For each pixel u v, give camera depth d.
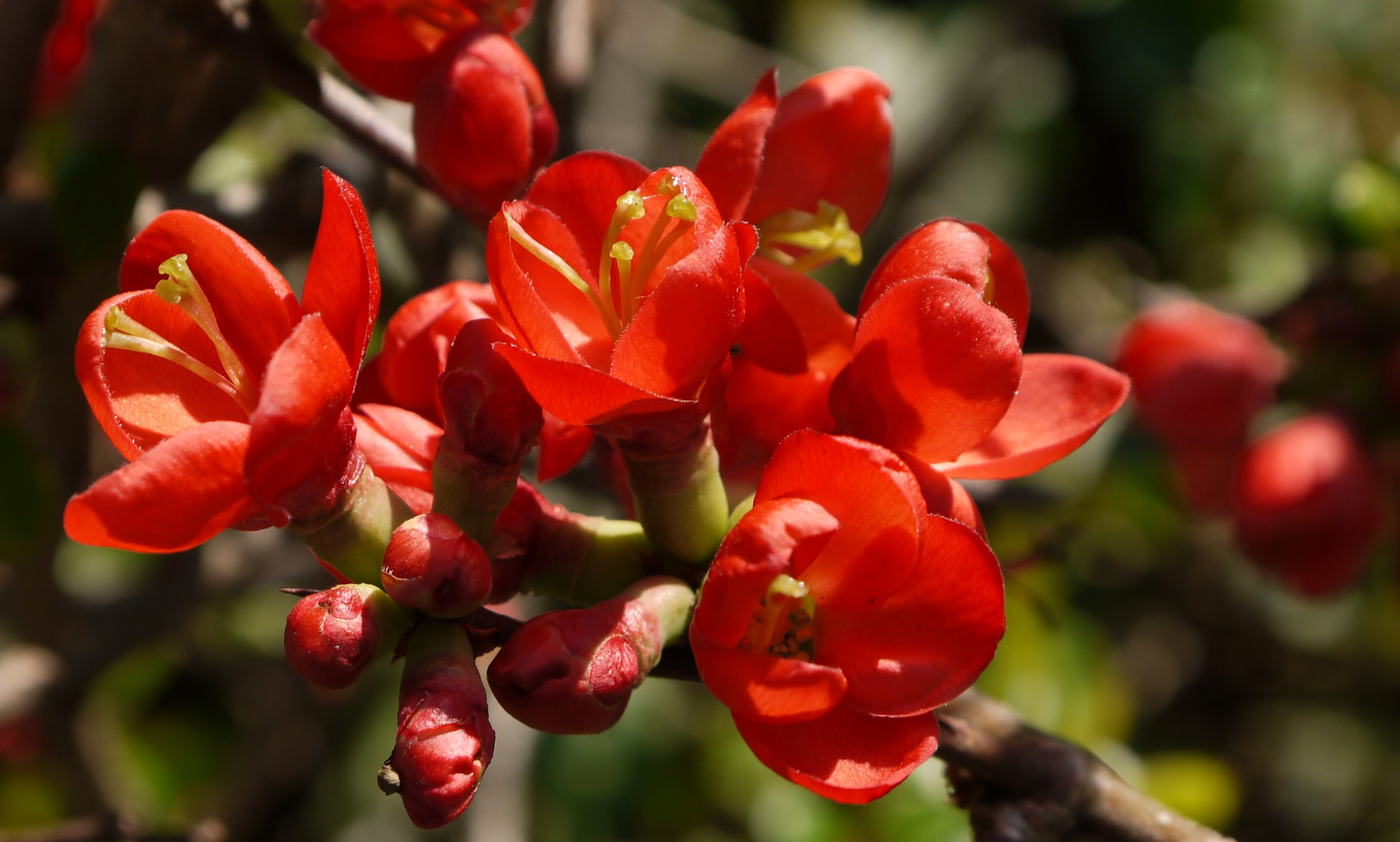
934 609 0.37
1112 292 0.91
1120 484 0.65
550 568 0.39
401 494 0.38
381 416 0.38
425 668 0.36
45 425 0.50
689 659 0.38
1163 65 0.90
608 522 0.39
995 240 0.39
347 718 0.87
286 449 0.36
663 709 0.80
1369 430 0.59
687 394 0.37
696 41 0.93
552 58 0.48
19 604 0.54
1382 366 0.60
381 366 0.40
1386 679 0.91
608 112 0.81
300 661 0.36
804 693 0.36
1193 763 0.58
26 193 0.53
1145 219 0.95
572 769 0.79
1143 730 0.91
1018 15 0.92
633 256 0.37
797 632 0.37
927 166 0.92
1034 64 0.94
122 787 0.68
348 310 0.36
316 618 0.36
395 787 0.36
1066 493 0.59
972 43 0.92
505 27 0.42
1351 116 0.86
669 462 0.37
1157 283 0.91
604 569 0.39
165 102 0.45
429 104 0.41
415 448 0.38
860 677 0.37
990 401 0.38
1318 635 0.89
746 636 0.37
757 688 0.36
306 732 0.87
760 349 0.38
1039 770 0.40
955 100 0.92
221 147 0.62
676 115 0.98
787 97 0.41
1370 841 0.92
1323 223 0.65
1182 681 0.93
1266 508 0.59
